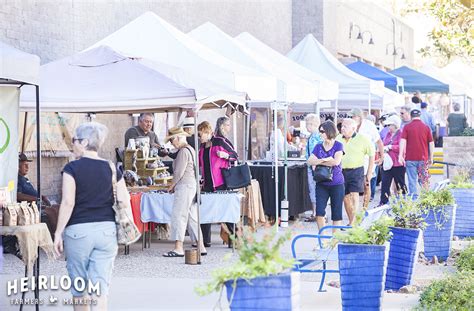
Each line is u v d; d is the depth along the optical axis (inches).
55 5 772.0
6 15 694.5
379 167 1043.3
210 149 626.8
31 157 725.3
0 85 471.8
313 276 524.7
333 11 1611.7
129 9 920.3
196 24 1115.9
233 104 693.9
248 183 625.3
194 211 601.6
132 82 558.3
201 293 285.6
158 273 538.3
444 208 571.5
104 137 357.4
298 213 782.5
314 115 792.9
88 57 571.8
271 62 786.8
